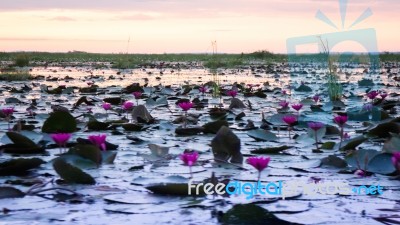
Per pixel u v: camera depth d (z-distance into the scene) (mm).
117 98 9156
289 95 11625
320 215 2742
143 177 3562
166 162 4141
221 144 4059
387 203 2996
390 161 3836
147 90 12555
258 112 8109
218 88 11453
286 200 3043
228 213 2639
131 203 2957
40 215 2723
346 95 11445
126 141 5172
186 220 2645
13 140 4527
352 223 2605
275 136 5316
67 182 3432
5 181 3512
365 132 5684
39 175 3697
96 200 3031
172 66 33406
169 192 3143
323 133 5250
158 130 6012
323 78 17641
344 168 3914
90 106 8844
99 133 5734
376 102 8523
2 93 11742
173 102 9945
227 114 7203
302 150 4734
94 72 24219
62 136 4031
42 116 7023
